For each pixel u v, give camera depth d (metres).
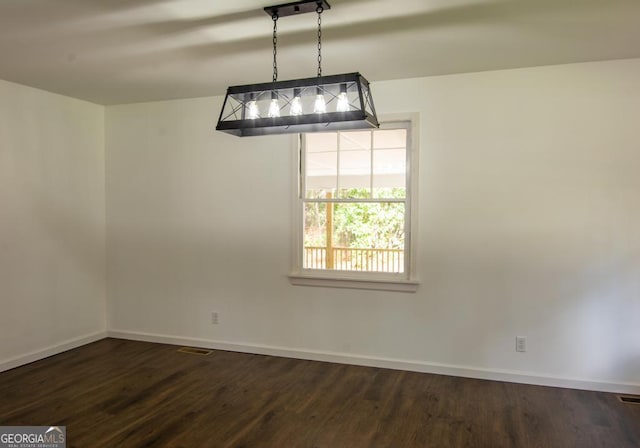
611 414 3.05
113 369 3.93
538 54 3.21
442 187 3.76
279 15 2.48
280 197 4.25
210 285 4.52
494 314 3.66
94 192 4.78
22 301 4.04
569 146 3.46
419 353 3.86
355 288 4.02
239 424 2.91
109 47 3.02
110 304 4.93
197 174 4.53
